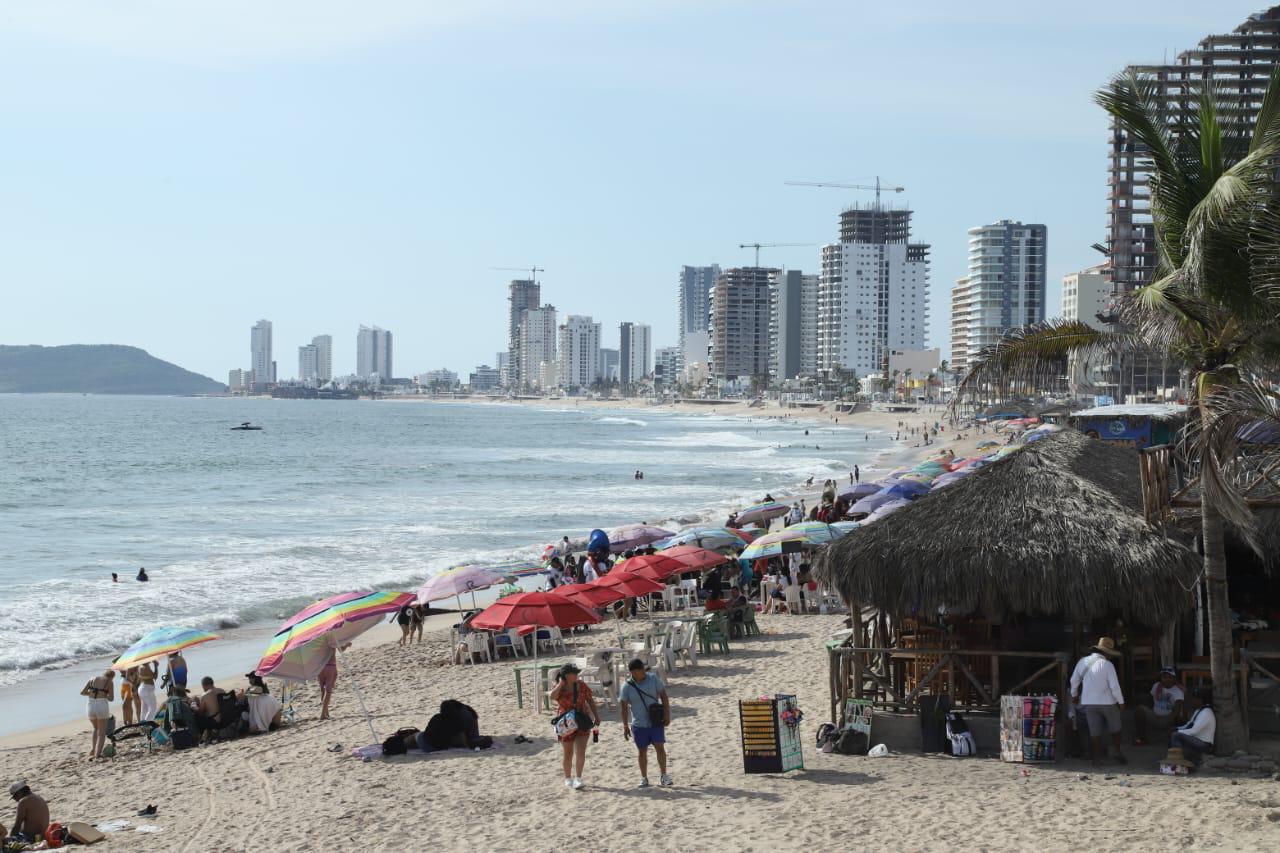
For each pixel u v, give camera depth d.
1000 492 14.28
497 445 156.25
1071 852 10.08
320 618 17.56
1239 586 16.67
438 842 11.87
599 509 68.31
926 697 13.99
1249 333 12.61
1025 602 13.34
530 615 16.92
